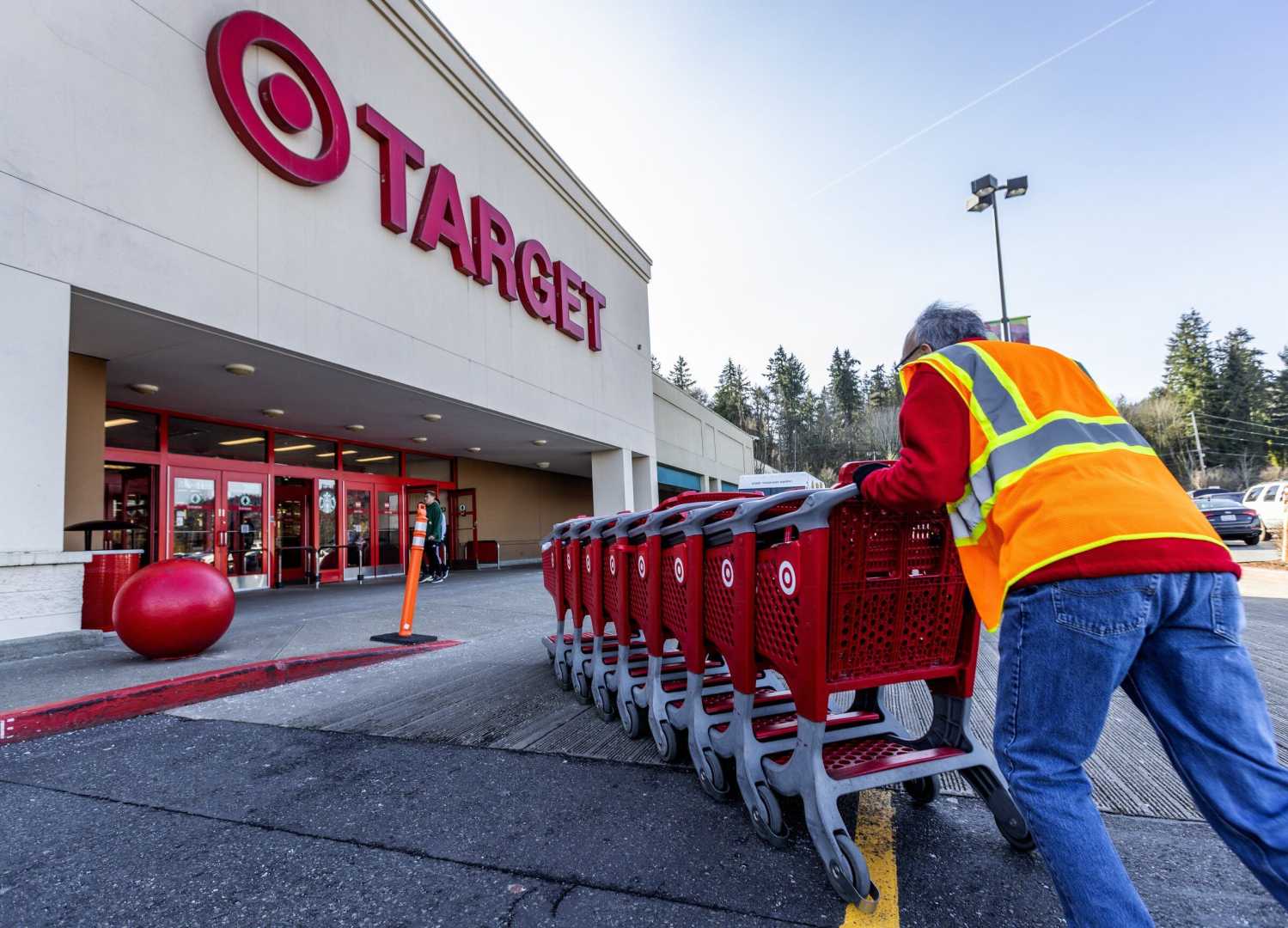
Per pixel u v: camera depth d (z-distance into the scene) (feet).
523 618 24.81
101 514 27.71
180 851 7.64
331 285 29.78
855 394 314.55
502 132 45.14
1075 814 4.88
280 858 7.45
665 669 12.25
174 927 6.16
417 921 6.18
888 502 5.93
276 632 21.12
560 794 9.05
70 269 20.20
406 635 19.60
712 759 8.80
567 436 52.13
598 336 56.70
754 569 7.94
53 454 19.54
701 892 6.57
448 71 39.42
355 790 9.32
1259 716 4.83
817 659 6.73
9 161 18.93
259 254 26.37
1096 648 4.76
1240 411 255.91
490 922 6.14
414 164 35.45
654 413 74.90
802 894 6.50
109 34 21.61
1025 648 5.07
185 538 37.76
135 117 22.21
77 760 10.72
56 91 20.13
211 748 11.17
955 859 7.11
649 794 9.02
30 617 18.29
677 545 9.89
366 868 7.20
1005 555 5.24
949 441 5.51
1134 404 291.38
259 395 35.04
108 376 30.73
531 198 48.67
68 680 14.52
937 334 6.44
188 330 24.59
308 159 28.19
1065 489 5.00
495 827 8.09
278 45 27.07
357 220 31.53
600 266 59.06
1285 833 4.60
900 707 12.86
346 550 49.67
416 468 58.39
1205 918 5.98
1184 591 4.82
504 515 69.26
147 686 13.64
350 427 44.96
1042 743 5.07
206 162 24.48
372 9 33.86
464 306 39.32
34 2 19.74
